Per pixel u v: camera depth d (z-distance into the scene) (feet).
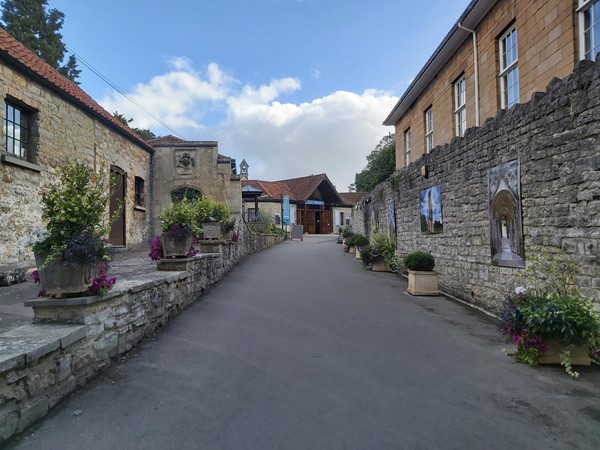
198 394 11.39
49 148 32.48
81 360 11.65
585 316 13.53
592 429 9.61
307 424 9.75
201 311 21.45
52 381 10.28
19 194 28.81
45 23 77.10
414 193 35.99
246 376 12.75
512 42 27.30
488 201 22.65
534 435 9.32
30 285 23.67
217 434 9.27
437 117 39.52
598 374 13.05
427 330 18.53
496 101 28.43
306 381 12.40
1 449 8.45
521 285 19.26
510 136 20.29
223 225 39.19
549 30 22.66
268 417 10.09
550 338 13.88
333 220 146.51
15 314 16.31
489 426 9.72
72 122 36.09
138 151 52.16
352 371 13.26
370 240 57.11
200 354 14.75
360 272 39.75
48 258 11.55
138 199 53.72
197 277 24.91
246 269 39.04
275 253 58.70
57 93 33.63
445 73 37.50
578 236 15.38
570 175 15.84
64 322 11.89
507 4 26.86
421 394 11.52
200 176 56.85
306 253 59.36
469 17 30.07
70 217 11.80
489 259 22.53
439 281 29.68
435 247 30.78
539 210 17.89
